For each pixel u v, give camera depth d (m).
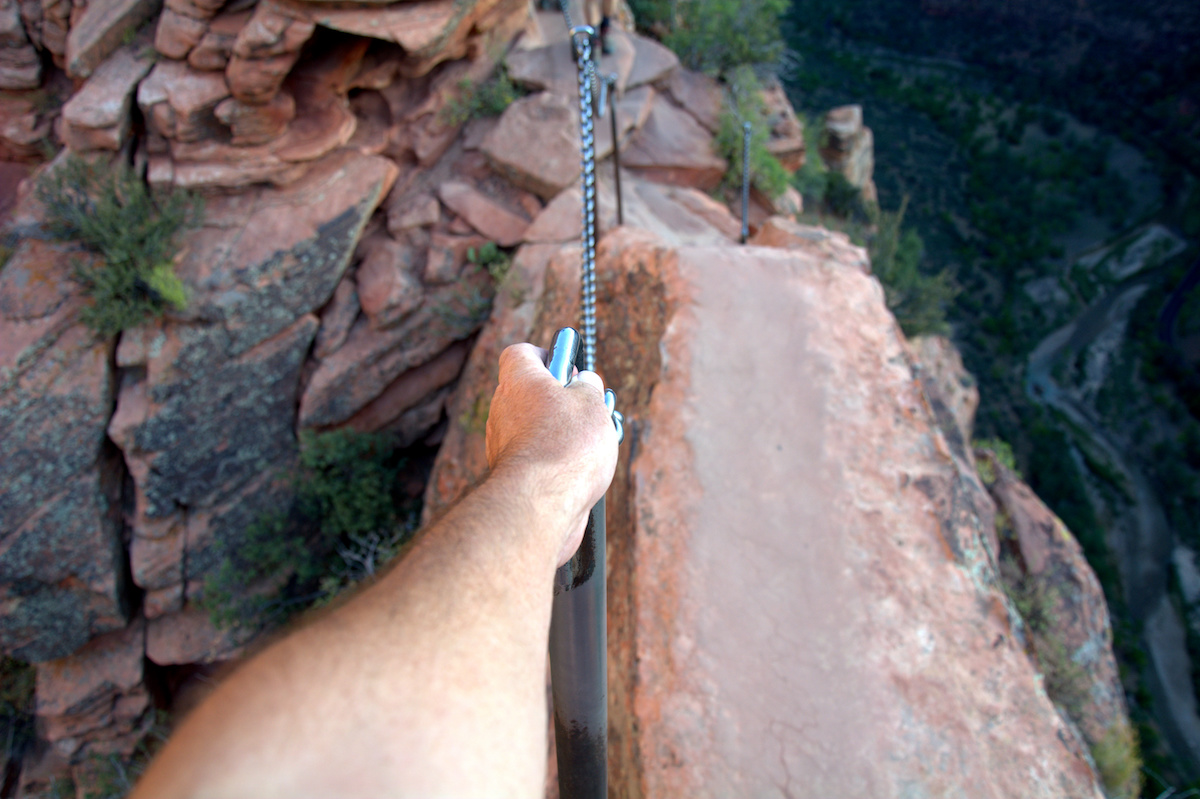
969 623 2.81
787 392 3.46
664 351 3.62
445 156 10.59
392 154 10.46
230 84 8.48
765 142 12.04
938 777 2.43
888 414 3.41
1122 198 89.44
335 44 9.11
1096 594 8.26
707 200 11.05
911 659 2.70
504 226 10.24
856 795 2.40
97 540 10.09
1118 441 70.94
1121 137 93.44
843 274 4.00
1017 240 84.69
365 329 10.56
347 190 9.71
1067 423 71.44
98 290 8.91
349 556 11.02
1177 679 50.12
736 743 2.53
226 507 10.79
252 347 9.88
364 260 10.51
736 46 11.84
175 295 8.98
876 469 3.22
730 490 3.16
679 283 3.88
